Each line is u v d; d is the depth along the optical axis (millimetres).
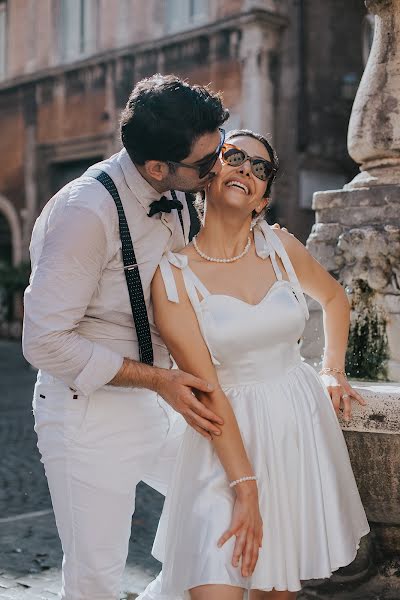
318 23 15062
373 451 2725
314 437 2389
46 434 2396
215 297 2336
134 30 16578
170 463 2596
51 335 2174
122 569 2459
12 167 19500
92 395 2342
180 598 2484
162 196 2340
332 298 2678
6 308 18562
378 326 3441
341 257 3537
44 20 18422
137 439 2396
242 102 14938
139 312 2318
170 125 2160
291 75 14922
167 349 2471
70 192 2273
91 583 2389
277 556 2256
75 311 2207
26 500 5164
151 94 2184
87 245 2205
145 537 4379
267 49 14695
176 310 2320
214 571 2154
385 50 3596
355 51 15641
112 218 2254
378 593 3074
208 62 15430
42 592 3590
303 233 15156
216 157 2246
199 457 2342
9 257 19906
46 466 2422
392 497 2771
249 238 2479
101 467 2348
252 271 2432
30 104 19000
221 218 2406
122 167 2330
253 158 2361
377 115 3562
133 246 2295
